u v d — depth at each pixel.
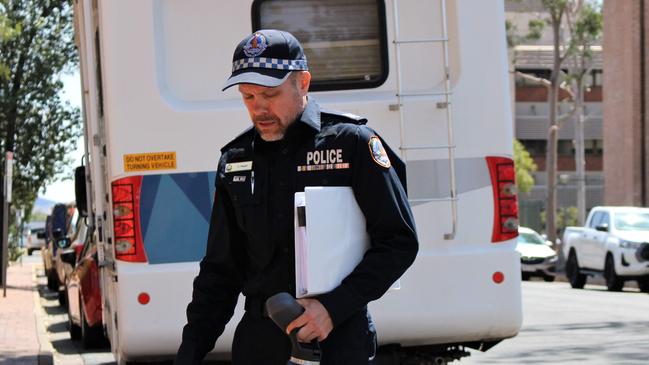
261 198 6.74
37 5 46.69
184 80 11.70
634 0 69.00
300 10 11.93
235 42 11.78
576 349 19.28
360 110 11.83
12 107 46.91
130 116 11.57
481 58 11.90
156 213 11.56
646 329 23.38
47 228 46.97
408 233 6.55
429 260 11.63
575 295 39.06
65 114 48.94
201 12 11.73
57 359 20.08
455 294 11.68
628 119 69.62
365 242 6.59
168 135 11.59
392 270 6.43
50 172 49.06
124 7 11.59
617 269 41.66
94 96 13.28
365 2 11.99
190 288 11.52
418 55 11.86
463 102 11.84
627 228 43.12
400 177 7.00
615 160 71.69
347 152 6.59
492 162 11.86
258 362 6.86
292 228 6.67
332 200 6.44
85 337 21.25
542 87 124.94
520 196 124.38
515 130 125.06
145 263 11.52
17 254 68.38
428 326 11.65
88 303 20.69
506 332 11.83
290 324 6.20
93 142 13.36
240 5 11.80
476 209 11.78
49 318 30.53
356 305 6.34
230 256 7.09
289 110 6.60
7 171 34.53
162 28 11.69
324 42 11.96
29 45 47.00
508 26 79.31
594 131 126.19
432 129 11.77
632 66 69.25
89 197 16.06
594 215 45.69
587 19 74.88
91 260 20.77
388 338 11.69
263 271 6.82
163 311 11.50
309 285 6.31
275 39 6.51
